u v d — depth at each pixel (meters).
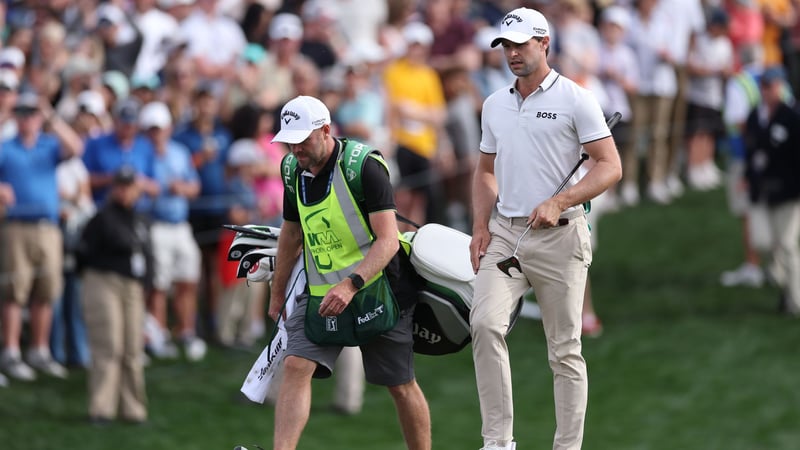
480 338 23.59
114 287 39.06
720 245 57.56
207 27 50.47
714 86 62.72
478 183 24.39
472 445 39.44
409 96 49.84
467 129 53.25
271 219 45.53
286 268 25.45
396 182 49.62
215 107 46.50
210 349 45.34
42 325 41.78
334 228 24.00
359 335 24.19
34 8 48.78
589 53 56.22
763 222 49.81
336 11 53.97
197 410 40.75
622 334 48.72
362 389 44.06
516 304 24.38
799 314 49.97
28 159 40.66
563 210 22.75
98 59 47.19
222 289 45.12
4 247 40.56
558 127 23.17
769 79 48.53
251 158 44.91
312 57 51.34
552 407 42.62
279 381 41.44
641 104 60.53
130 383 39.44
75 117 43.41
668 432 40.91
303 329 24.56
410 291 25.05
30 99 40.94
